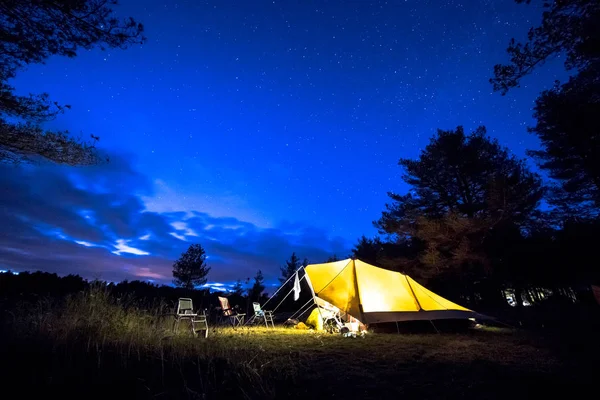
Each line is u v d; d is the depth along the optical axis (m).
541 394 2.70
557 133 14.02
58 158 5.83
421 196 17.94
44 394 2.17
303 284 10.54
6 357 2.61
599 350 4.50
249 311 12.86
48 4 4.45
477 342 5.70
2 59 4.89
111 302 4.34
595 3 5.04
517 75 5.97
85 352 3.00
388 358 4.33
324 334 7.00
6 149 5.49
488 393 2.75
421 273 15.27
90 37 4.88
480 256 13.55
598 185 15.22
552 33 5.47
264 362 3.63
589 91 11.18
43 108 5.50
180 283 20.42
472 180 16.89
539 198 14.34
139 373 2.77
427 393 2.76
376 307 7.64
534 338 5.99
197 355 3.52
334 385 2.97
